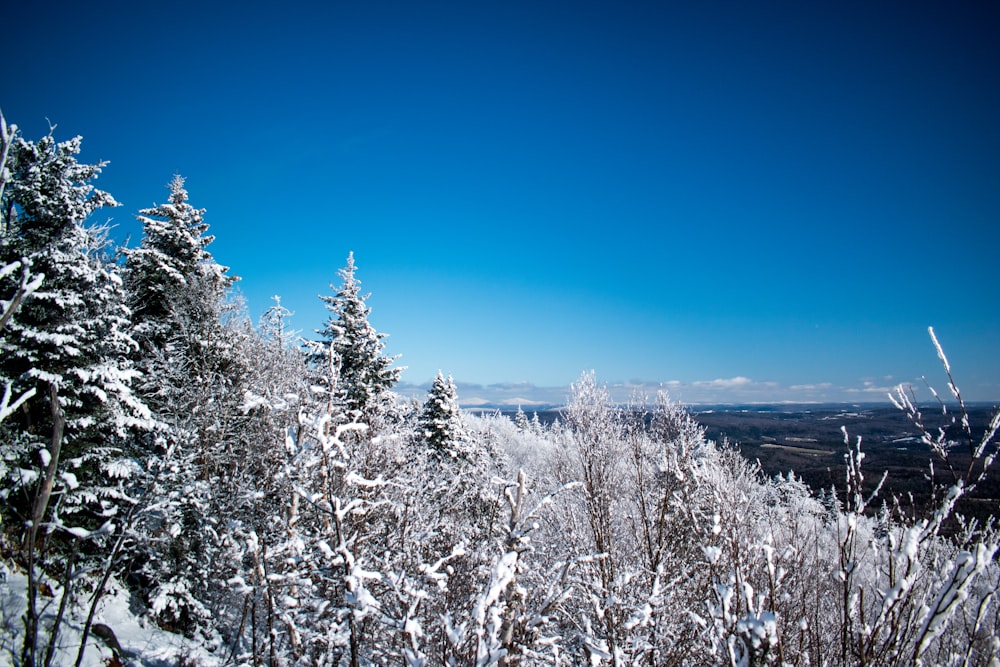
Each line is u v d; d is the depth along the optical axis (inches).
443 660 168.6
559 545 448.1
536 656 185.5
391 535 316.8
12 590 256.4
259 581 289.4
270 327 767.7
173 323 701.3
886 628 103.9
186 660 389.4
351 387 709.3
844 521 109.9
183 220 756.6
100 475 434.3
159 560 444.1
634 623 189.6
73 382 447.5
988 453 88.1
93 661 286.4
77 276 458.9
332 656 270.7
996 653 89.4
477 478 473.1
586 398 491.2
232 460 547.8
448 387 955.3
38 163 452.1
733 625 108.5
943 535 98.3
